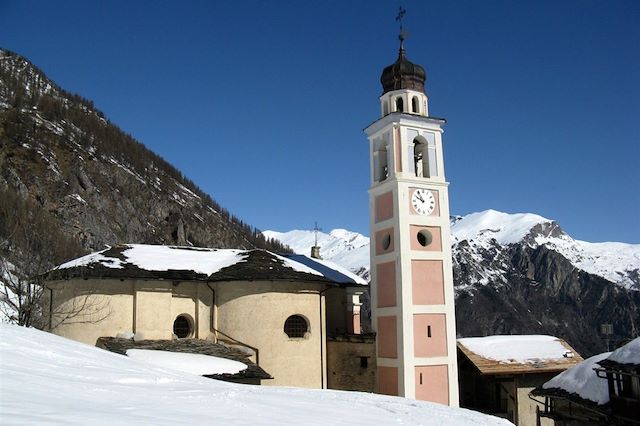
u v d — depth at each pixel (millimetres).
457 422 20078
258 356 39906
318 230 66938
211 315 41406
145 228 167500
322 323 42344
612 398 35281
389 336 44844
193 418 13781
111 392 15398
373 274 47219
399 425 17781
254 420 14836
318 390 24391
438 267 45625
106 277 38656
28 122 169625
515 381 49000
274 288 40938
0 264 47219
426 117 47531
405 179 45750
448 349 44531
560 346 53000
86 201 150375
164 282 40062
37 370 16234
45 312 40875
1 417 10516
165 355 35281
